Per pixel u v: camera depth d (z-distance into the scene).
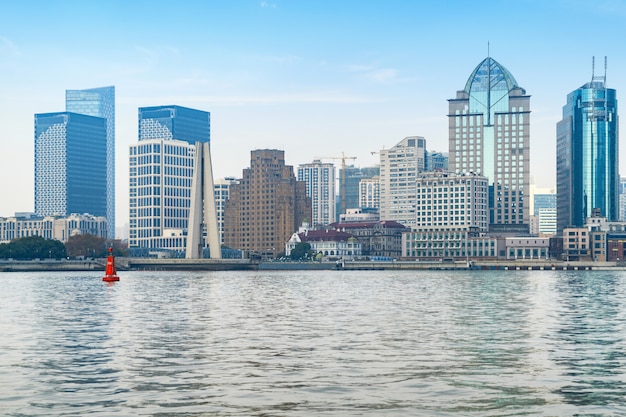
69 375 53.06
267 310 111.44
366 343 69.88
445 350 65.12
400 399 45.22
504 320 94.44
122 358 60.69
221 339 72.94
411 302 131.75
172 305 122.81
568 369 55.41
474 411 42.28
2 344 69.69
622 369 55.44
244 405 43.75
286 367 56.16
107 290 179.00
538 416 41.28
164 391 47.59
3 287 197.25
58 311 109.69
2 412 42.16
